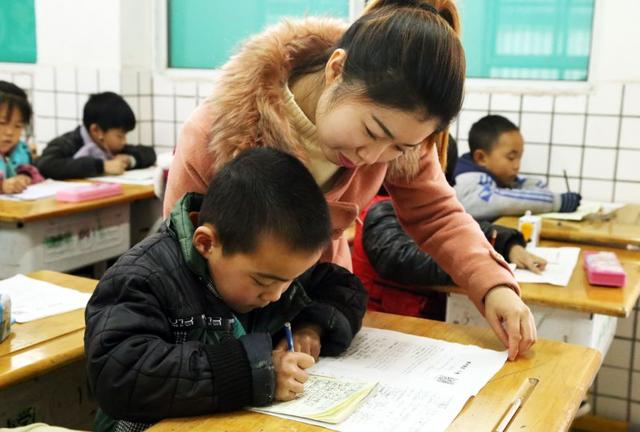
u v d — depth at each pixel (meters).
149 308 0.98
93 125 3.46
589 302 1.68
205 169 1.16
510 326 1.19
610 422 2.85
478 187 2.61
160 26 3.79
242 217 0.96
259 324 1.14
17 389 1.41
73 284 1.62
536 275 1.88
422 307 2.03
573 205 2.59
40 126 3.94
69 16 3.77
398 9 1.03
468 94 3.06
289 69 1.16
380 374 1.08
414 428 0.91
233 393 0.93
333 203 1.24
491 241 1.98
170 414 0.93
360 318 1.23
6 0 3.95
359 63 0.99
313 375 1.07
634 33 2.77
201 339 1.04
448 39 0.99
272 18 3.57
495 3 3.05
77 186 2.88
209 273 1.04
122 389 0.92
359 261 2.09
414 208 1.39
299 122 1.15
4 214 2.40
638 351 2.81
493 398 1.02
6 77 3.98
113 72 3.70
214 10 3.69
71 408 1.54
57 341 1.28
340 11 3.40
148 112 3.84
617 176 2.88
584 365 1.15
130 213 3.22
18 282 1.61
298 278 1.19
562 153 2.96
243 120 1.12
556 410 0.99
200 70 3.78
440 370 1.11
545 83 2.99
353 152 1.04
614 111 2.84
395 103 0.97
